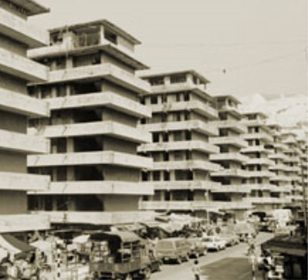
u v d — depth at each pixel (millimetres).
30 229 40094
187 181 70688
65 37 54562
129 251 31219
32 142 41250
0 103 38469
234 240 58094
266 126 114875
